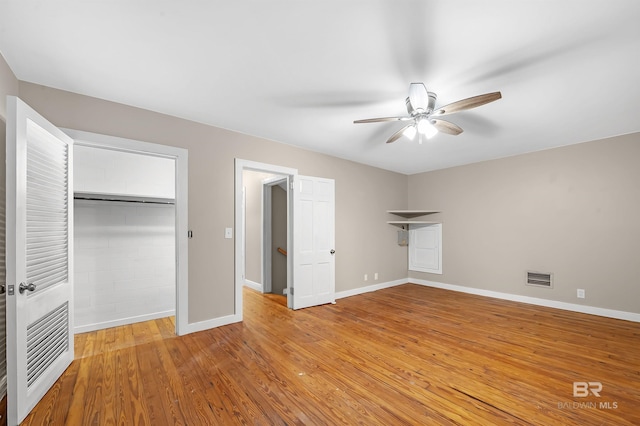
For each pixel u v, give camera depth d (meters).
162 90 2.60
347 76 2.34
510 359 2.65
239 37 1.87
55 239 2.26
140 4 1.58
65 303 2.41
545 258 4.40
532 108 2.92
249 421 1.80
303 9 1.62
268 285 5.34
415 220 6.14
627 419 1.83
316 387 2.19
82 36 1.85
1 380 1.95
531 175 4.56
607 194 3.88
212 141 3.46
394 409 1.93
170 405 1.95
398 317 3.87
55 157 2.26
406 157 4.94
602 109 2.94
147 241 3.71
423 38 1.86
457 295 5.10
